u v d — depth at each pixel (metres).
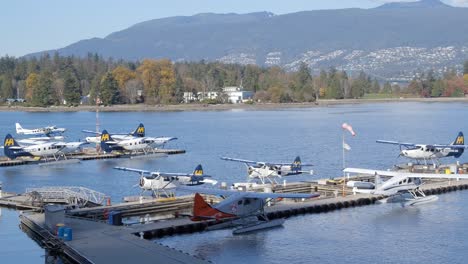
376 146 121.06
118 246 43.00
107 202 58.56
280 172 71.19
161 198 60.62
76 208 56.28
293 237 50.22
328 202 60.31
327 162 98.31
